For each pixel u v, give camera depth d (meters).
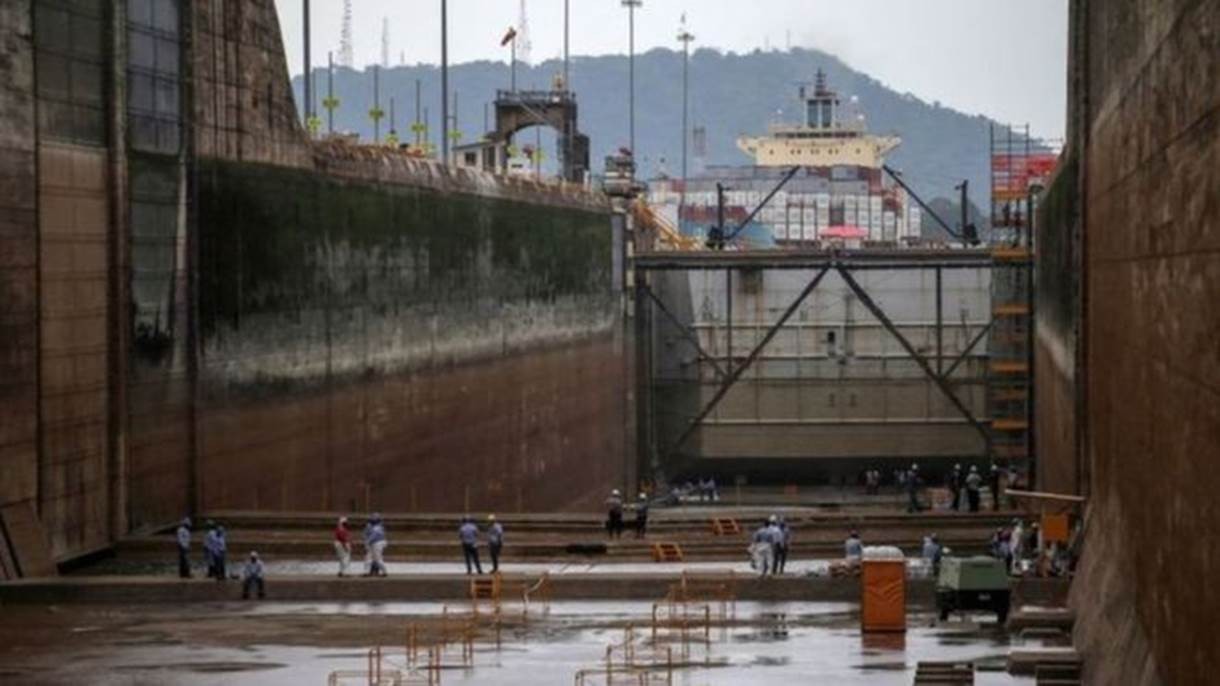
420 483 128.25
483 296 140.88
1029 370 151.50
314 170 111.12
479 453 140.00
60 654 65.19
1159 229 48.38
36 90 82.94
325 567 83.19
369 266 119.56
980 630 68.81
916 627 69.75
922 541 88.19
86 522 86.62
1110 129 69.44
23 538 80.12
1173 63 45.06
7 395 80.25
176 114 95.75
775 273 172.38
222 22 100.31
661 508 147.75
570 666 62.38
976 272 171.88
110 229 89.38
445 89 157.12
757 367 173.00
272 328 105.44
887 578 68.19
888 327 168.12
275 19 107.00
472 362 138.25
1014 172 183.88
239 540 88.25
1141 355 53.00
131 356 90.81
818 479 174.88
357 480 117.38
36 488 82.31
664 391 174.50
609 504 94.94
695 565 83.06
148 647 66.31
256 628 70.19
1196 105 40.47
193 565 85.44
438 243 131.88
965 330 171.38
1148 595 49.19
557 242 158.88
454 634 68.62
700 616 71.50
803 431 172.38
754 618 72.38
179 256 95.81
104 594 76.19
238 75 102.12
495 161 182.88
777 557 78.44
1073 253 93.69
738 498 166.88
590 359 168.38
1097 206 78.31
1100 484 72.12
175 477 95.00
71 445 85.50
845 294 172.00
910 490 128.25
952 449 170.75
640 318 174.62
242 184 102.06
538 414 153.75
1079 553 77.50
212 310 98.62
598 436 170.25
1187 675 40.56
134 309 91.12
